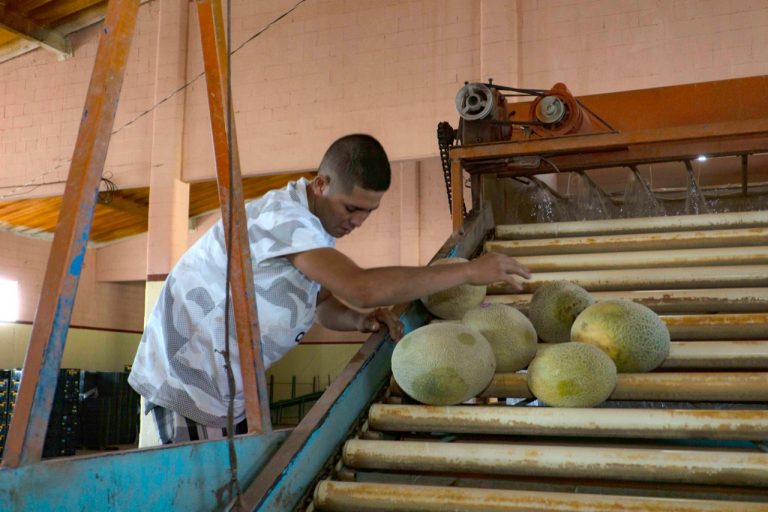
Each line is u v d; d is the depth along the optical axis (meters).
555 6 7.08
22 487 0.89
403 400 1.84
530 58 7.12
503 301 2.28
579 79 6.93
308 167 7.94
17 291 12.66
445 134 3.49
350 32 7.91
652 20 6.75
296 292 1.67
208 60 1.41
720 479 1.35
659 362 1.74
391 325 1.88
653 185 4.12
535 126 3.07
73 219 0.95
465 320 1.81
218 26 1.41
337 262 1.52
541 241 2.72
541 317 1.95
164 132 8.52
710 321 1.93
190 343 1.70
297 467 1.41
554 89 3.09
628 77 6.78
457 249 2.50
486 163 3.05
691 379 1.61
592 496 1.30
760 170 3.91
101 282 14.20
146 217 12.53
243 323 1.43
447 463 1.49
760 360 1.77
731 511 1.22
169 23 8.65
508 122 3.07
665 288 2.30
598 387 1.56
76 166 0.97
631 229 2.85
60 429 9.83
